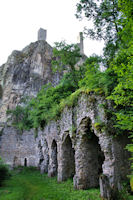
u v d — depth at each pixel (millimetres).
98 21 14945
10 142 33344
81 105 13562
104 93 11375
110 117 10695
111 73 11414
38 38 71188
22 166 31781
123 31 9578
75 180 13102
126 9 8867
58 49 26062
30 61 62219
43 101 23984
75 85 23219
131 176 6051
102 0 14203
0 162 20312
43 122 24625
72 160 17375
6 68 61031
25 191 13039
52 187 14531
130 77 7816
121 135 10758
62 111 17484
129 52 8539
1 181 17156
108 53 15836
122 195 9258
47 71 60844
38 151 28406
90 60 19828
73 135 14195
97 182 13398
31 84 56281
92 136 13586
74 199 10578
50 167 20438
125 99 8664
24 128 35750
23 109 42562
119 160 10133
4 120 46312
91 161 13648
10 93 55125
